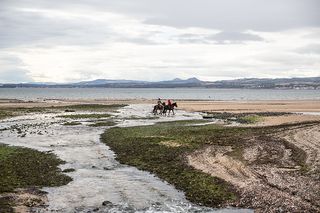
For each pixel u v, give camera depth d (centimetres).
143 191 2795
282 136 5266
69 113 9562
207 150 4266
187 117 8625
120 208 2411
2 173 3172
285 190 2705
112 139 5166
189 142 4800
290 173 3192
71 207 2412
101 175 3275
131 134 5609
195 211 2372
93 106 12050
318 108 11169
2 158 3800
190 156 3938
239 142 4816
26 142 4991
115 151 4381
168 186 2942
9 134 5731
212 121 7650
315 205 2380
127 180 3111
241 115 8806
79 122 7462
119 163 3781
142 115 9106
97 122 7488
